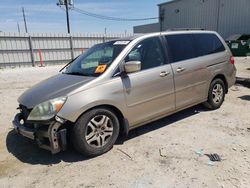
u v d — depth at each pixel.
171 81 4.33
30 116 3.38
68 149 3.90
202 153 3.52
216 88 5.35
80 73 4.05
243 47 17.70
